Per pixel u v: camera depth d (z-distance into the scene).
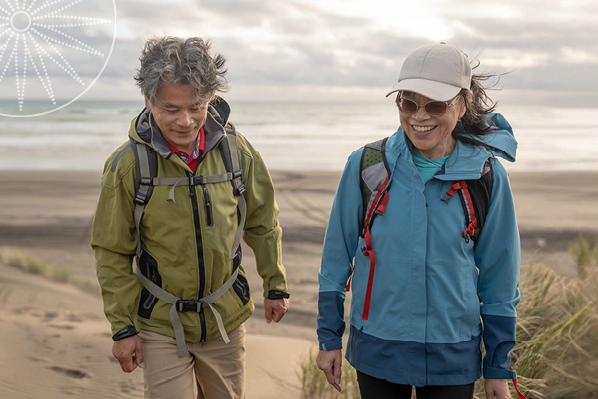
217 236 2.38
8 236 10.34
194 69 2.18
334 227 2.36
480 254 2.27
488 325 2.28
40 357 4.05
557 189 14.62
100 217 2.38
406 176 2.21
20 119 42.22
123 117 44.38
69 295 6.45
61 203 13.94
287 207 12.80
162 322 2.43
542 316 4.02
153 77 2.17
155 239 2.36
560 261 5.95
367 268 2.26
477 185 2.19
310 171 20.14
